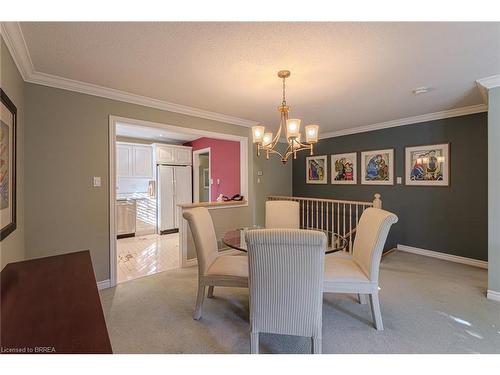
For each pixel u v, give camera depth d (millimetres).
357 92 2809
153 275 3268
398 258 3803
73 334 859
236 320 2184
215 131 3861
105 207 2832
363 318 2197
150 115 3158
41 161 2420
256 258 1496
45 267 1484
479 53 1957
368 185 4574
